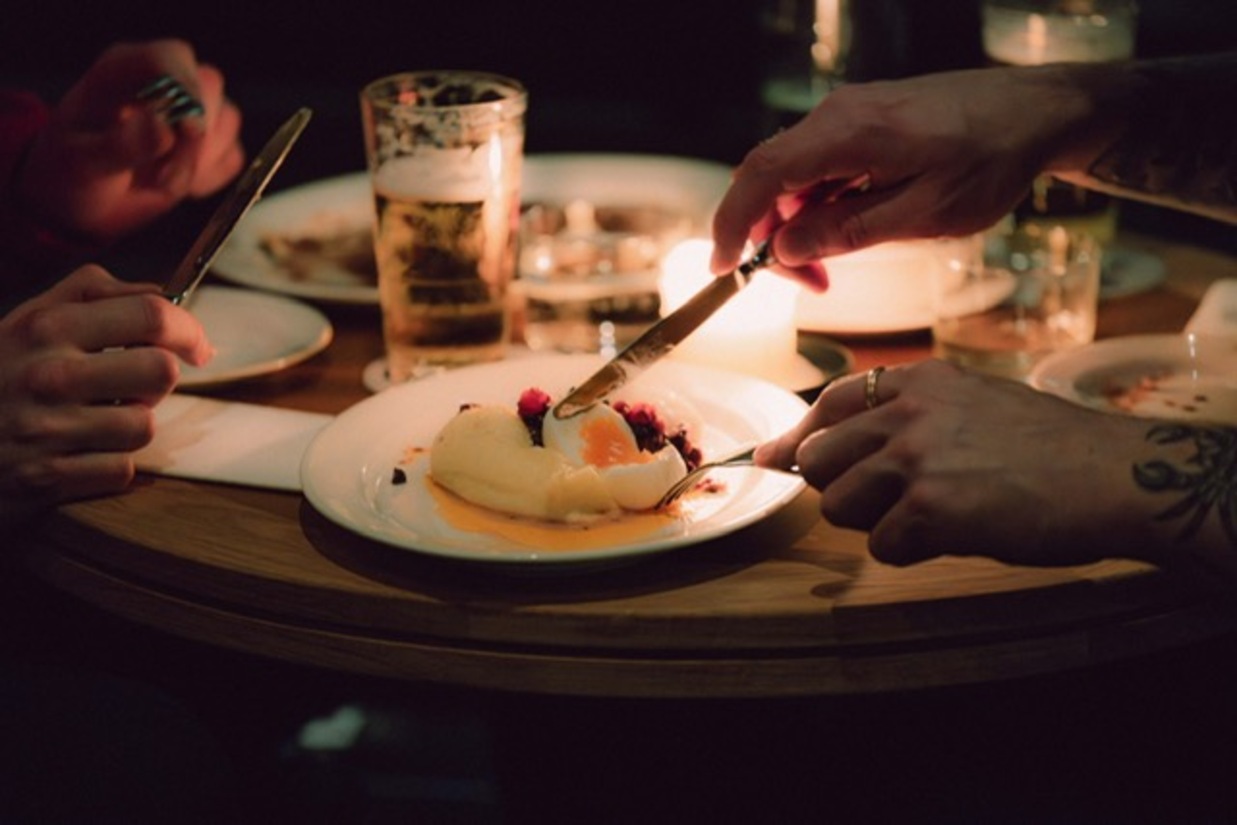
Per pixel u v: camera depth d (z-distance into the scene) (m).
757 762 1.19
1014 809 0.94
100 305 0.97
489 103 1.06
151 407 0.98
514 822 1.21
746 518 0.88
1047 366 1.06
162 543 0.91
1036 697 1.17
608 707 1.19
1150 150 1.05
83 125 1.23
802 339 1.15
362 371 1.12
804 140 0.99
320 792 1.19
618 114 2.39
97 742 1.07
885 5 1.51
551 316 1.18
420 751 1.21
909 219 1.00
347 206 1.36
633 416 0.95
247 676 1.29
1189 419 1.00
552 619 0.85
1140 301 1.21
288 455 1.00
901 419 0.86
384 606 0.87
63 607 1.29
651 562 0.89
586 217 1.29
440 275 1.07
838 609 0.85
